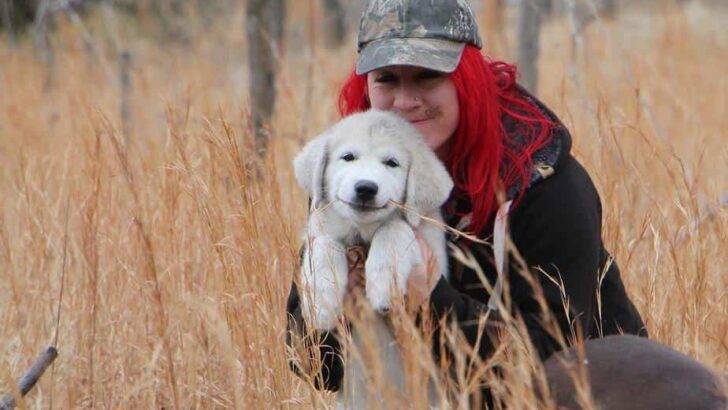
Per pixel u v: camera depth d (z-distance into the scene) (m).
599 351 5.58
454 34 6.57
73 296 8.71
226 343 6.54
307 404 7.14
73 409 7.86
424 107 6.57
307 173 6.46
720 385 5.28
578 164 6.66
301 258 6.82
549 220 6.34
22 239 9.37
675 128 13.51
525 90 6.80
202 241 8.24
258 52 12.52
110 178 8.90
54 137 13.02
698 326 7.20
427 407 5.68
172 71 18.39
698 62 19.77
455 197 6.55
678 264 7.65
